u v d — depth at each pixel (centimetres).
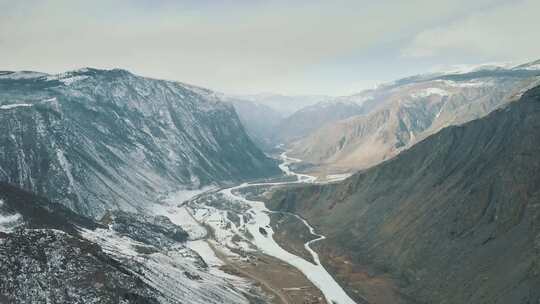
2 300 6181
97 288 6981
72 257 7425
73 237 8144
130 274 7975
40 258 7138
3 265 6675
